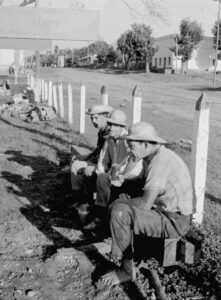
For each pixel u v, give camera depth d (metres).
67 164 8.23
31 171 7.89
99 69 83.75
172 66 69.12
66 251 4.47
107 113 5.55
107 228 4.98
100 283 3.91
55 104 16.81
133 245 4.21
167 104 23.02
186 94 30.66
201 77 55.72
